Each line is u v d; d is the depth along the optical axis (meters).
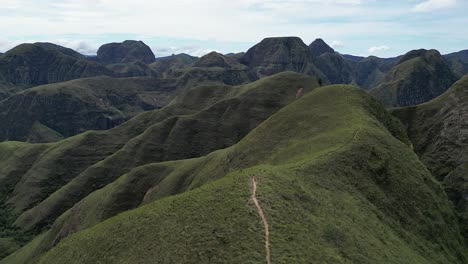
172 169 123.81
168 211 41.28
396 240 48.47
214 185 44.69
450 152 130.00
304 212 40.47
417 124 150.50
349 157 60.19
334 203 47.53
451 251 59.75
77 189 160.00
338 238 39.06
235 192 41.59
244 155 86.56
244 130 171.25
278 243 34.22
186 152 170.62
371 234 45.34
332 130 74.25
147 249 37.09
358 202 51.88
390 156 65.88
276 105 174.62
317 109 87.38
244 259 32.25
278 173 47.16
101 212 114.06
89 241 42.97
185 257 34.16
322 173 53.94
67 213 126.88
